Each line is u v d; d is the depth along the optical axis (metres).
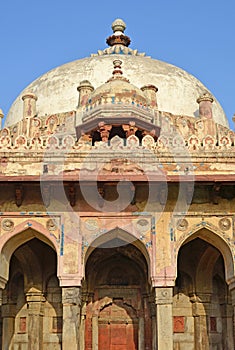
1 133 13.80
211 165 11.15
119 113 12.34
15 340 12.48
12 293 12.77
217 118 15.81
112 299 12.58
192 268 12.62
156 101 14.06
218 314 12.71
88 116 12.59
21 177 10.23
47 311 12.46
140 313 12.48
